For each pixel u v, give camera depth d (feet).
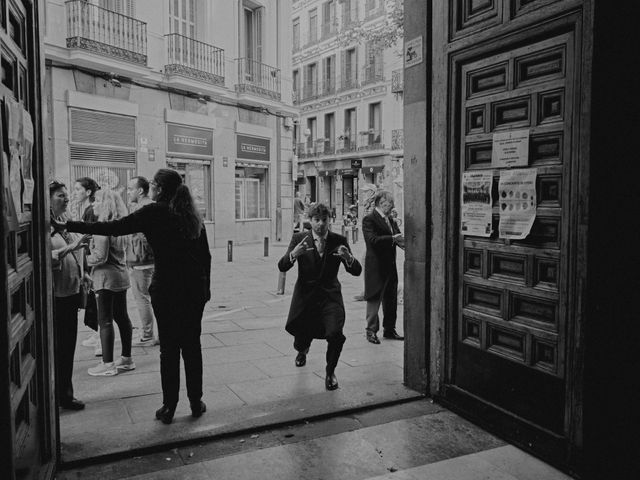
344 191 128.06
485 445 12.50
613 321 10.93
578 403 10.99
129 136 49.83
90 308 16.05
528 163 12.14
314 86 131.44
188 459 11.66
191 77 54.13
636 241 11.04
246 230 65.98
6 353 6.82
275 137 70.38
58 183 14.05
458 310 14.34
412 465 11.53
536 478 11.04
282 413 13.87
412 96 15.51
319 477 10.97
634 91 10.89
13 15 8.54
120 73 47.37
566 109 11.21
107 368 16.80
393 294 21.83
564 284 11.32
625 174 10.90
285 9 70.59
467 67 13.80
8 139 7.35
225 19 60.18
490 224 13.10
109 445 11.94
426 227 15.17
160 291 13.15
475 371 13.84
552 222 11.63
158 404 14.55
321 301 16.07
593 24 10.51
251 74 65.72
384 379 16.81
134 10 49.57
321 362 18.53
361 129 119.14
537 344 12.05
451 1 14.12
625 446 11.10
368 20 112.78
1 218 6.72
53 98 43.27
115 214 17.08
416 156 15.46
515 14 12.31
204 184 59.57
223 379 16.71
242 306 28.40
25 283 8.95
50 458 10.57
